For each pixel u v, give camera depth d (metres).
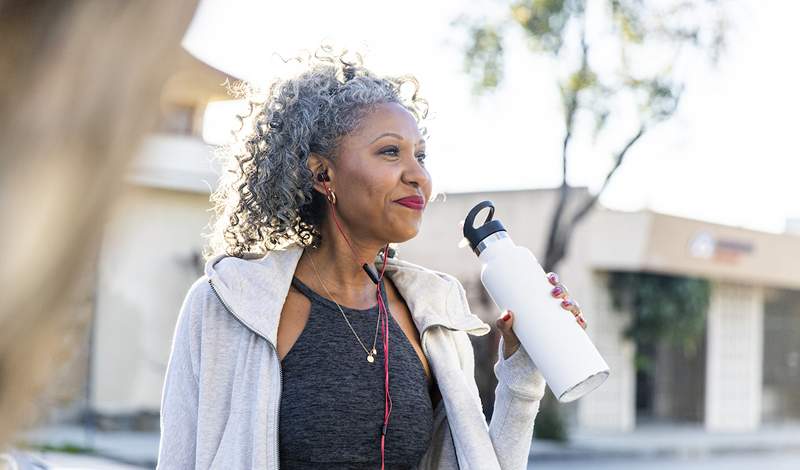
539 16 12.10
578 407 16.33
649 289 16.86
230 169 2.03
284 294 1.84
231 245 2.03
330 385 1.80
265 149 1.95
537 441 14.55
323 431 1.76
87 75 0.36
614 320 16.92
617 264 16.11
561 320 1.86
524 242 15.83
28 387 0.36
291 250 1.91
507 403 1.92
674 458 14.07
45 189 0.35
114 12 0.36
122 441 10.65
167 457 1.77
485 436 1.88
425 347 1.95
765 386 19.81
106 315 11.13
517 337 1.91
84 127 0.36
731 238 17.08
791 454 15.12
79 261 0.36
